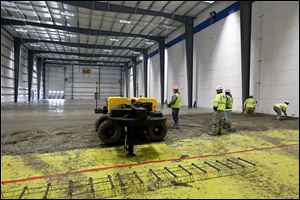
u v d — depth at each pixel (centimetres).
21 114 1210
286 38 1077
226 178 336
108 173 354
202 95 1794
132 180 325
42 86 3812
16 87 2394
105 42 2678
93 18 1883
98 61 3953
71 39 2538
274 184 315
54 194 284
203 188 301
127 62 4041
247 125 830
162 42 2411
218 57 1570
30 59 2972
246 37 1259
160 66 2420
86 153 462
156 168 376
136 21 1964
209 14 1667
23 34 2314
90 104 2203
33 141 567
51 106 1875
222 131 715
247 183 318
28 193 286
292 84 1051
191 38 1866
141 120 448
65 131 702
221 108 656
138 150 491
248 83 1284
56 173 352
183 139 601
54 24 2028
